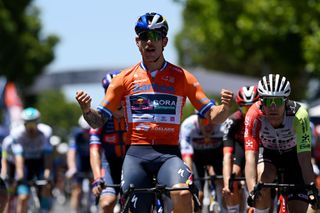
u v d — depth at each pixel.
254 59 60.16
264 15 50.41
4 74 72.75
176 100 13.25
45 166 23.97
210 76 54.81
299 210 13.84
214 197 19.02
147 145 13.19
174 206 12.72
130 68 13.42
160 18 13.06
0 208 17.36
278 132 14.21
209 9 54.09
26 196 22.73
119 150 16.58
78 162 27.03
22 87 77.56
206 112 13.20
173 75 13.27
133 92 13.25
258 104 14.30
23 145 23.39
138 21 13.07
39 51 77.81
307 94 73.75
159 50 13.12
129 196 12.42
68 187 30.27
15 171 24.91
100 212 16.05
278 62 54.34
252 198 13.23
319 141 26.34
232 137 17.52
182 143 18.94
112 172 16.70
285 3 49.44
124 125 16.53
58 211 35.47
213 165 19.61
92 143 16.66
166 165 12.99
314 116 30.92
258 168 14.95
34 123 23.06
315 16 47.50
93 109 13.05
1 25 70.25
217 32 53.72
